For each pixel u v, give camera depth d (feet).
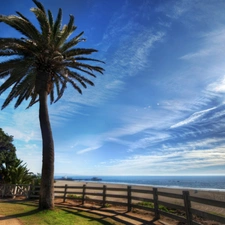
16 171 57.41
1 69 37.19
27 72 40.06
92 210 32.83
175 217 22.95
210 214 17.76
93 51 40.47
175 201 40.52
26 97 47.19
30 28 34.50
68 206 36.81
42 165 32.94
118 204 33.94
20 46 35.19
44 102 36.55
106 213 30.35
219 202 16.62
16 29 36.24
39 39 35.19
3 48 34.42
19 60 35.65
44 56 36.78
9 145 89.56
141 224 23.82
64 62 39.42
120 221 25.27
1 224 21.54
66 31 36.78
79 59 41.63
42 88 36.86
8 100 41.60
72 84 45.65
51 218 25.36
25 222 22.88
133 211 31.42
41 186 31.76
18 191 51.62
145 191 29.45
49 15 38.47
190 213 20.59
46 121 35.29
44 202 30.71
